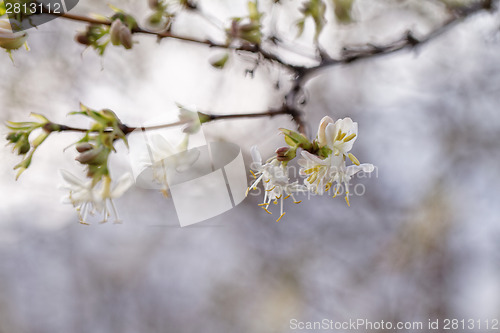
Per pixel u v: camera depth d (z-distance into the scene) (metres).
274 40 2.81
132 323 8.80
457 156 6.75
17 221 7.68
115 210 2.39
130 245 8.32
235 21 2.58
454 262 7.01
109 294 8.78
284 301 7.61
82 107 2.08
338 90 6.55
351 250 7.57
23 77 5.52
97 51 2.39
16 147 2.11
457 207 6.66
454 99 6.43
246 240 7.84
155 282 8.58
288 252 7.78
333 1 3.10
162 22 2.51
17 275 8.54
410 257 7.02
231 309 8.02
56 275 8.62
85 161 2.03
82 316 8.89
